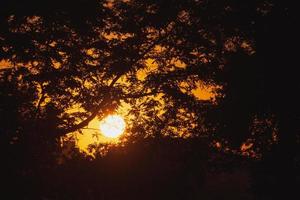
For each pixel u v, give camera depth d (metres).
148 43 29.17
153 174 17.69
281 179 25.83
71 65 26.80
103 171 17.20
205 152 25.14
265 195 26.16
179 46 28.84
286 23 26.80
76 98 27.03
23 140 15.74
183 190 18.09
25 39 24.08
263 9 28.27
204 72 28.30
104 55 28.45
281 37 26.73
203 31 29.20
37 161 15.95
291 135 26.12
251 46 28.30
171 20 28.55
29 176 15.70
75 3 25.05
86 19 25.70
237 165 27.14
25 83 23.83
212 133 27.36
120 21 28.75
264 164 26.30
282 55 26.55
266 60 26.73
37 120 16.33
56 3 24.36
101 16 26.34
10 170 15.45
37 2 23.78
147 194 17.62
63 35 25.67
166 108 28.47
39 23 25.33
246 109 26.67
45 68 25.84
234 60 27.62
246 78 26.97
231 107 26.92
